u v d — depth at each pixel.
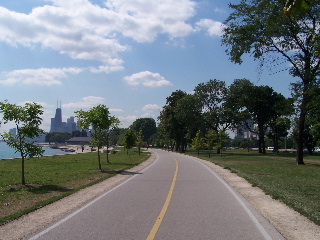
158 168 26.06
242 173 20.78
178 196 12.04
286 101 31.61
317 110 31.27
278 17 28.23
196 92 74.00
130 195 12.34
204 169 24.86
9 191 13.62
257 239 6.53
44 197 12.11
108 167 27.14
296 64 29.48
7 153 72.44
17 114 15.07
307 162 38.53
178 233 7.00
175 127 81.69
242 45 30.92
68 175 20.34
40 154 15.89
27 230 7.42
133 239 6.59
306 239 6.53
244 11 30.16
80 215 8.94
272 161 38.78
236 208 9.76
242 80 71.12
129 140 57.41
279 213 9.03
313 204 10.12
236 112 72.25
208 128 82.06
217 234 6.90
